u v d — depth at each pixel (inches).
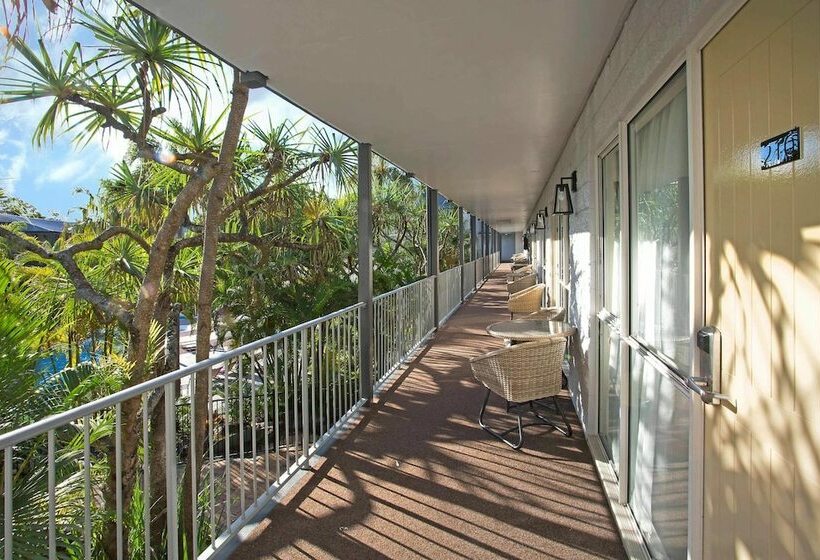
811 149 37.9
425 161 226.5
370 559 89.0
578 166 158.7
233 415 245.1
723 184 53.8
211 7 84.6
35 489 88.4
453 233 717.3
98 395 125.6
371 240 185.6
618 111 98.3
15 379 97.7
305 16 87.8
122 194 191.5
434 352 265.4
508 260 1770.4
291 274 273.0
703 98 58.6
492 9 86.4
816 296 37.6
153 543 137.8
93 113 136.0
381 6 84.8
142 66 133.9
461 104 139.2
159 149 157.9
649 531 87.0
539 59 108.6
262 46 100.3
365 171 186.4
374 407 173.6
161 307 183.3
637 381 96.0
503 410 168.4
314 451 134.4
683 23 58.9
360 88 125.0
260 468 195.8
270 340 110.5
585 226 147.0
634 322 98.0
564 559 87.6
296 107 141.4
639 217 93.3
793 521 41.1
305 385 127.8
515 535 95.1
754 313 47.4
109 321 155.2
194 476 87.7
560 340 138.1
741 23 49.1
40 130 129.3
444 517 102.1
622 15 89.1
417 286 279.4
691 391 61.7
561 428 149.5
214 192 141.3
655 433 83.6
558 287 266.1
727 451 53.7
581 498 108.4
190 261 207.6
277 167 222.8
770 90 43.9
